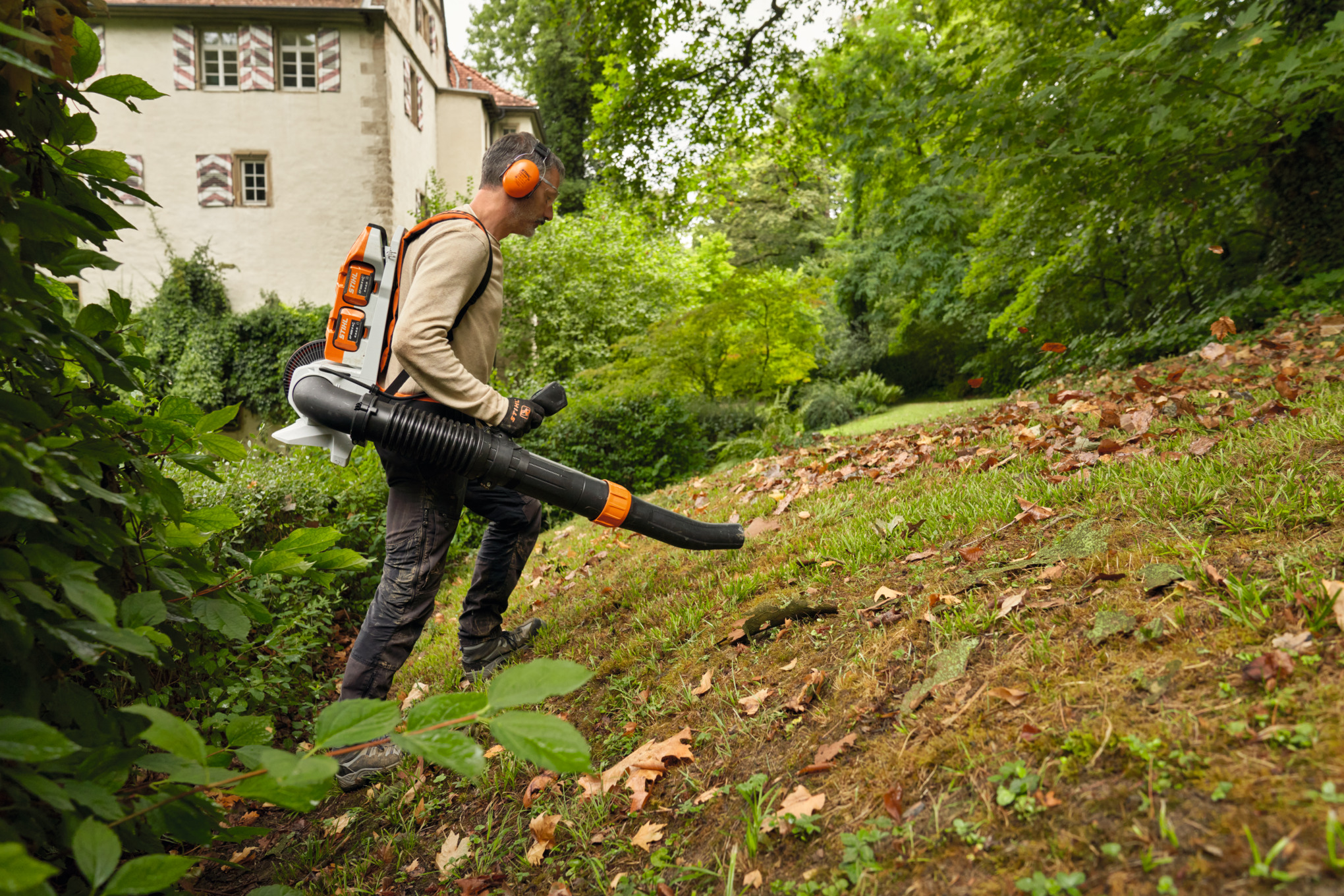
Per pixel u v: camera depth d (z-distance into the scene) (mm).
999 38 7816
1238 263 6996
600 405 9305
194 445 1669
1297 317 5359
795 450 6141
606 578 3744
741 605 2652
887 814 1415
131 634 1099
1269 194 6613
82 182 1494
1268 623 1481
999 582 2100
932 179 6961
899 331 19234
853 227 20797
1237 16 5207
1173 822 1139
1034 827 1246
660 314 17828
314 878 2074
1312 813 1051
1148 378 4582
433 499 2389
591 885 1645
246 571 1797
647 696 2287
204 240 18156
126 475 1564
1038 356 8336
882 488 3668
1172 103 5527
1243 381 3746
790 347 11500
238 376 17438
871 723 1720
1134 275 7641
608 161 10609
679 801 1783
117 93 1462
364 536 4848
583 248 17375
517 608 3873
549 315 17062
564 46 33000
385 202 18531
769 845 1492
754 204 29344
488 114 25641
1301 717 1216
